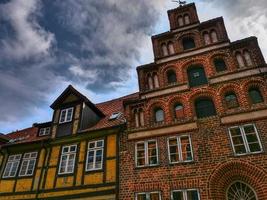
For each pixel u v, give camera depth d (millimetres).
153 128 13734
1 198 15555
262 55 13461
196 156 11922
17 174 16250
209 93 13531
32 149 17109
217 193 10789
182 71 15062
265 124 11383
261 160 10633
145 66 16234
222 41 15000
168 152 12648
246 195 10508
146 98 14891
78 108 17078
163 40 17312
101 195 12898
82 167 14352
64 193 13891
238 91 12844
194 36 16500
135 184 12438
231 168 11023
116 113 17375
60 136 16422
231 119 12148
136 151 13508
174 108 14055
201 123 12766
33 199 14508
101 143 14844
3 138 20219
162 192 11680
